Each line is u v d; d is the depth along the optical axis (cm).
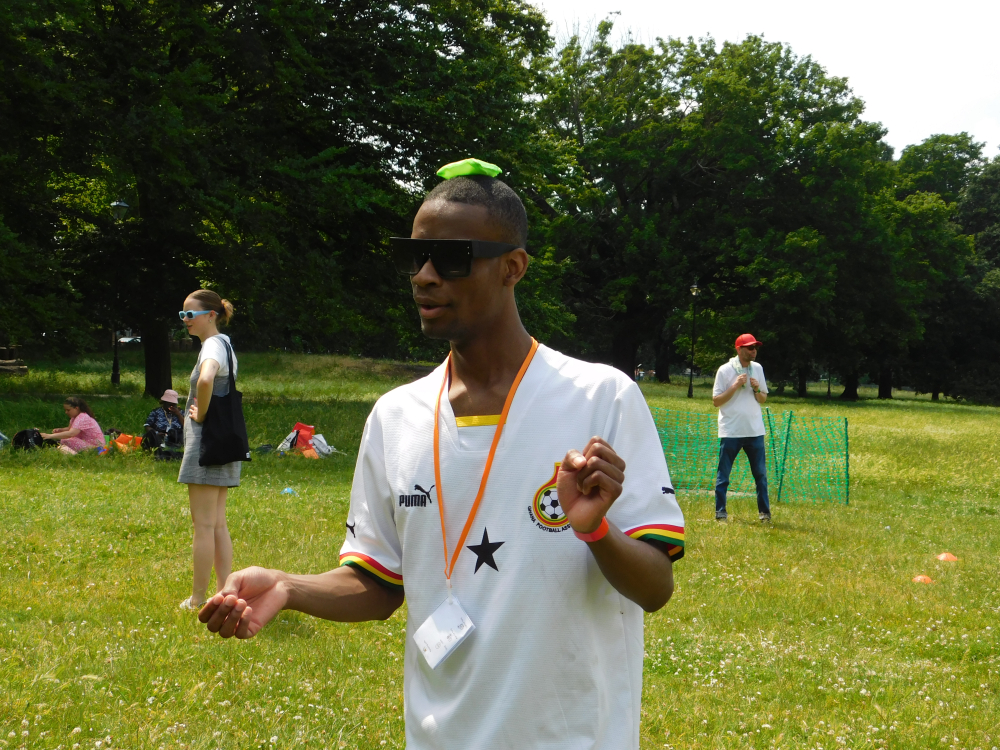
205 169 1731
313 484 1120
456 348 167
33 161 1664
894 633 582
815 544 857
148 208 1911
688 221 4188
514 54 2627
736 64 4147
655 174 4269
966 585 720
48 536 707
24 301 1625
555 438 158
